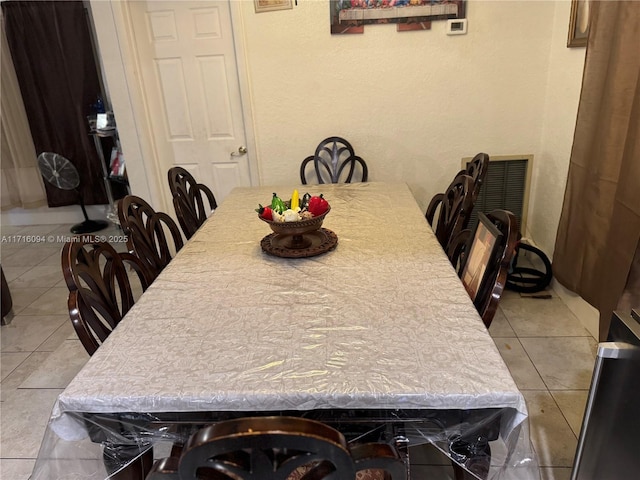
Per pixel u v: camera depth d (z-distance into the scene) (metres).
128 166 3.34
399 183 2.77
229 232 2.01
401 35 2.90
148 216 2.03
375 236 1.88
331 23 2.90
